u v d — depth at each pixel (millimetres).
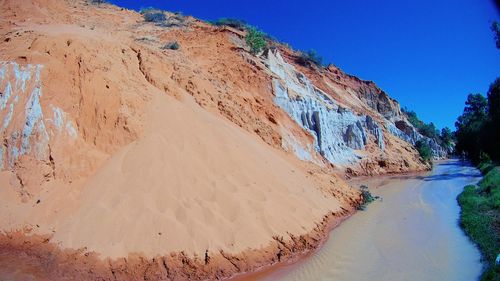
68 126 12492
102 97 13430
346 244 13211
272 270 10578
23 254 9703
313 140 29688
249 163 14320
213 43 32875
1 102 12281
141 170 11812
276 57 38562
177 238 10125
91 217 10406
